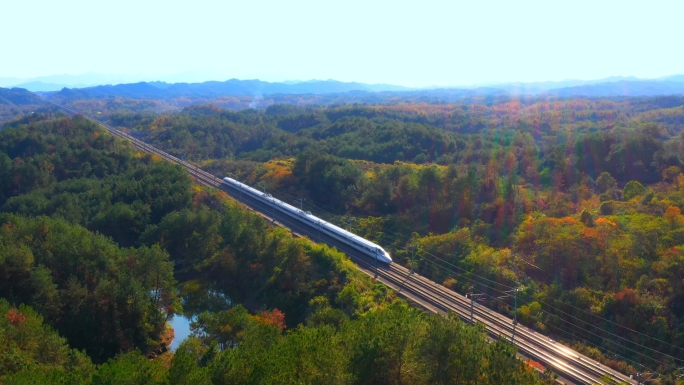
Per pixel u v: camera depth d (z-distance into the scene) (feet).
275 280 294.05
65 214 380.37
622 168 423.64
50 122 632.38
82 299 244.22
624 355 220.02
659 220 288.30
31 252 261.85
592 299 245.86
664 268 245.86
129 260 274.98
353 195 428.97
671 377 200.85
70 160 510.17
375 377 150.61
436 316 156.76
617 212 329.52
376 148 583.17
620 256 261.44
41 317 211.61
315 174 469.57
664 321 222.48
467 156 504.02
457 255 309.63
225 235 349.20
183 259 358.43
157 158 574.56
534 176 440.86
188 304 307.58
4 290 245.04
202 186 487.61
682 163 407.64
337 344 159.22
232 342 215.31
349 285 267.59
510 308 260.21
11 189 463.83
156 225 373.40
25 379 146.00
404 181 402.52
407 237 355.77
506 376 132.77
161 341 263.29
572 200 375.45
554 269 275.39
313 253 307.99
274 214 426.10
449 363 141.08
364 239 344.69
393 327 152.35
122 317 247.91
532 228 306.76
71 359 199.31
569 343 232.12
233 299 307.78
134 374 149.59
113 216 374.43
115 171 508.12
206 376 149.18
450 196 383.24
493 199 370.12
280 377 134.82
